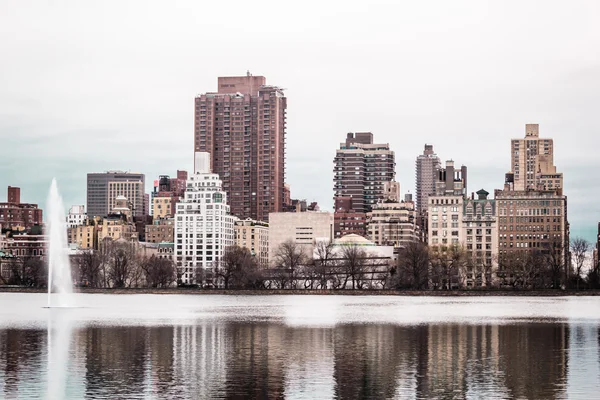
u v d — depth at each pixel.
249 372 175.12
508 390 158.38
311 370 178.00
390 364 185.88
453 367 182.12
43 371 175.38
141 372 174.62
